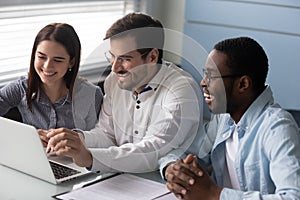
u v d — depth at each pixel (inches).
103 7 145.5
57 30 86.5
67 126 90.7
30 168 69.7
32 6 121.3
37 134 65.8
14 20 117.9
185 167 59.4
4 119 69.2
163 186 67.6
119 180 69.1
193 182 58.2
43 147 66.6
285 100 148.5
